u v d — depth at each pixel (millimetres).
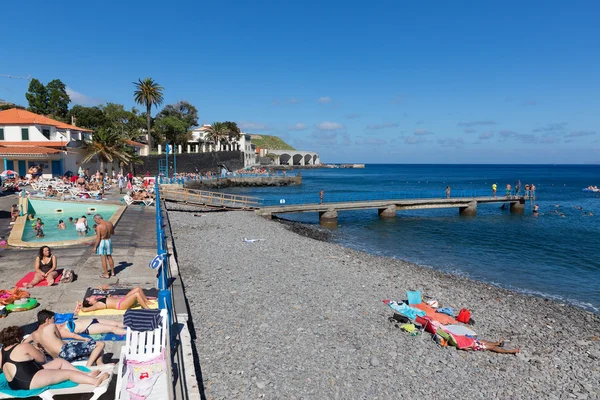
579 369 11031
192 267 17969
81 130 55250
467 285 19078
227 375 8953
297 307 13492
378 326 12406
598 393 9836
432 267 23266
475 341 11469
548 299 18062
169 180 54438
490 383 9797
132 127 87625
